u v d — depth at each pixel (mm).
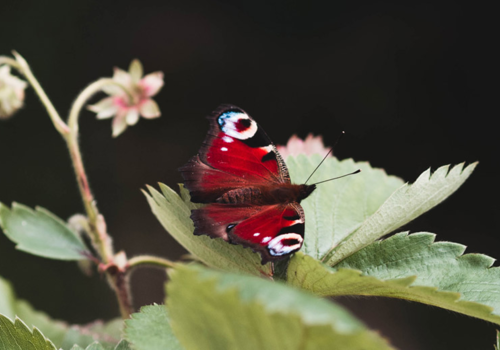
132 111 1016
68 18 2045
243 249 951
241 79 2145
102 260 980
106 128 1965
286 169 977
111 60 2092
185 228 952
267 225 953
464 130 1993
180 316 743
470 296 932
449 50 2068
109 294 1516
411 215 945
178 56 2156
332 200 971
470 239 1853
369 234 944
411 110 2041
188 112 2102
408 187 942
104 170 1928
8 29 1963
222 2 2207
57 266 1537
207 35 2182
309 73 2133
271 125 2102
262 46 2174
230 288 641
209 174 968
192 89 2127
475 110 1999
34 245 977
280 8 2197
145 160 1977
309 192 966
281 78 2139
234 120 976
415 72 2074
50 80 1971
